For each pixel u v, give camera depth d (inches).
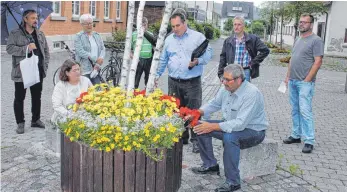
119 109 140.4
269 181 188.2
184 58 220.8
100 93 152.6
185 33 220.7
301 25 233.1
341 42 1299.2
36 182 176.1
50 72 503.8
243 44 240.5
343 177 199.9
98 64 261.7
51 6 275.7
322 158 227.1
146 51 356.8
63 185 153.7
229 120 176.6
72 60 196.2
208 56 220.7
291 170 202.5
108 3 1057.5
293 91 245.8
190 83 223.9
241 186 180.4
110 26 1075.9
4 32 255.4
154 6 1241.4
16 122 252.4
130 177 136.5
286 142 251.9
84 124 139.1
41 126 259.0
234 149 170.1
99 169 136.9
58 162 198.8
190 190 174.2
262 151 191.3
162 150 137.3
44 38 255.0
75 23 847.7
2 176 180.4
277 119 324.8
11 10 251.4
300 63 235.3
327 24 1321.4
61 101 198.1
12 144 223.8
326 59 1114.7
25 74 232.7
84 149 138.2
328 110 373.1
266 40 2304.4
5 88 380.8
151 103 144.1
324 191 181.3
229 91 176.4
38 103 256.2
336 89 525.0
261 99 176.9
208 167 191.6
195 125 170.9
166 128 139.8
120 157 135.3
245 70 241.1
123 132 134.8
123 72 167.3
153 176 138.1
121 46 488.7
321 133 283.7
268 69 747.4
